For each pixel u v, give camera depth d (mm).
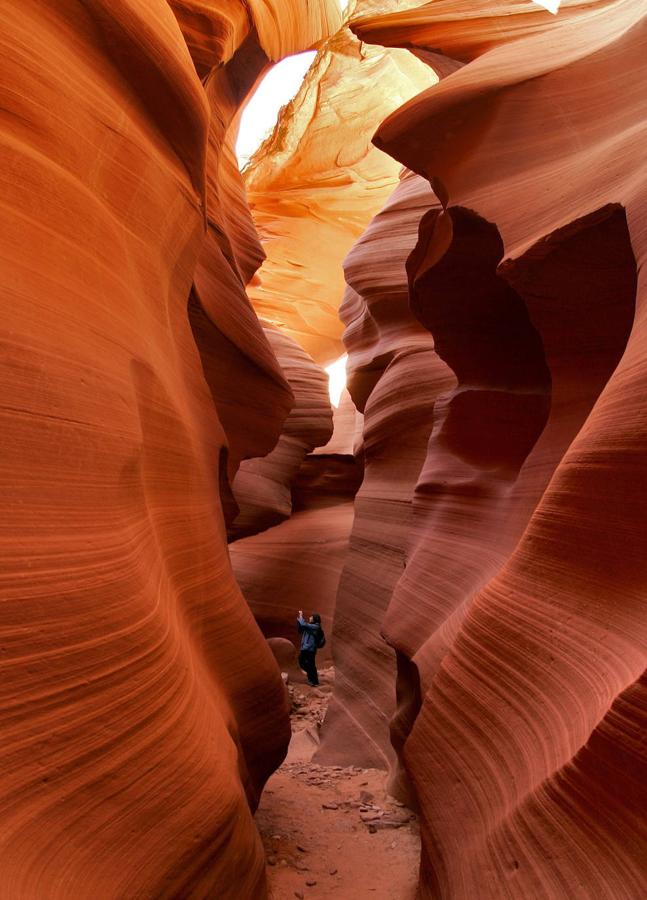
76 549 2471
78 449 2631
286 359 15797
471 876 2963
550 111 5211
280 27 7980
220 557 5031
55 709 2182
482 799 3201
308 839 5770
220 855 2994
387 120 6133
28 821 1957
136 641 2721
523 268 4355
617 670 2506
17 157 2846
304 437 15617
